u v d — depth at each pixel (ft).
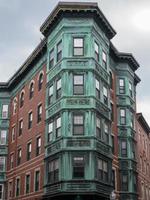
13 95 176.14
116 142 143.02
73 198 112.88
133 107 156.35
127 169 142.51
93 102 118.32
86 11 124.77
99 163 116.98
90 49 122.62
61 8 124.57
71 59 122.01
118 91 150.00
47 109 130.41
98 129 119.96
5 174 168.66
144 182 182.70
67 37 124.36
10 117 175.52
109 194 118.62
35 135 142.92
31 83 155.33
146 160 196.75
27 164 147.13
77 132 116.06
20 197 148.97
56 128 121.90
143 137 196.75
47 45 137.59
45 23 134.31
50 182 120.78
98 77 124.77
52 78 129.49
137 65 158.92
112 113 143.23
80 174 112.27
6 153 171.12
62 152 114.42
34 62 152.35
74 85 120.06
